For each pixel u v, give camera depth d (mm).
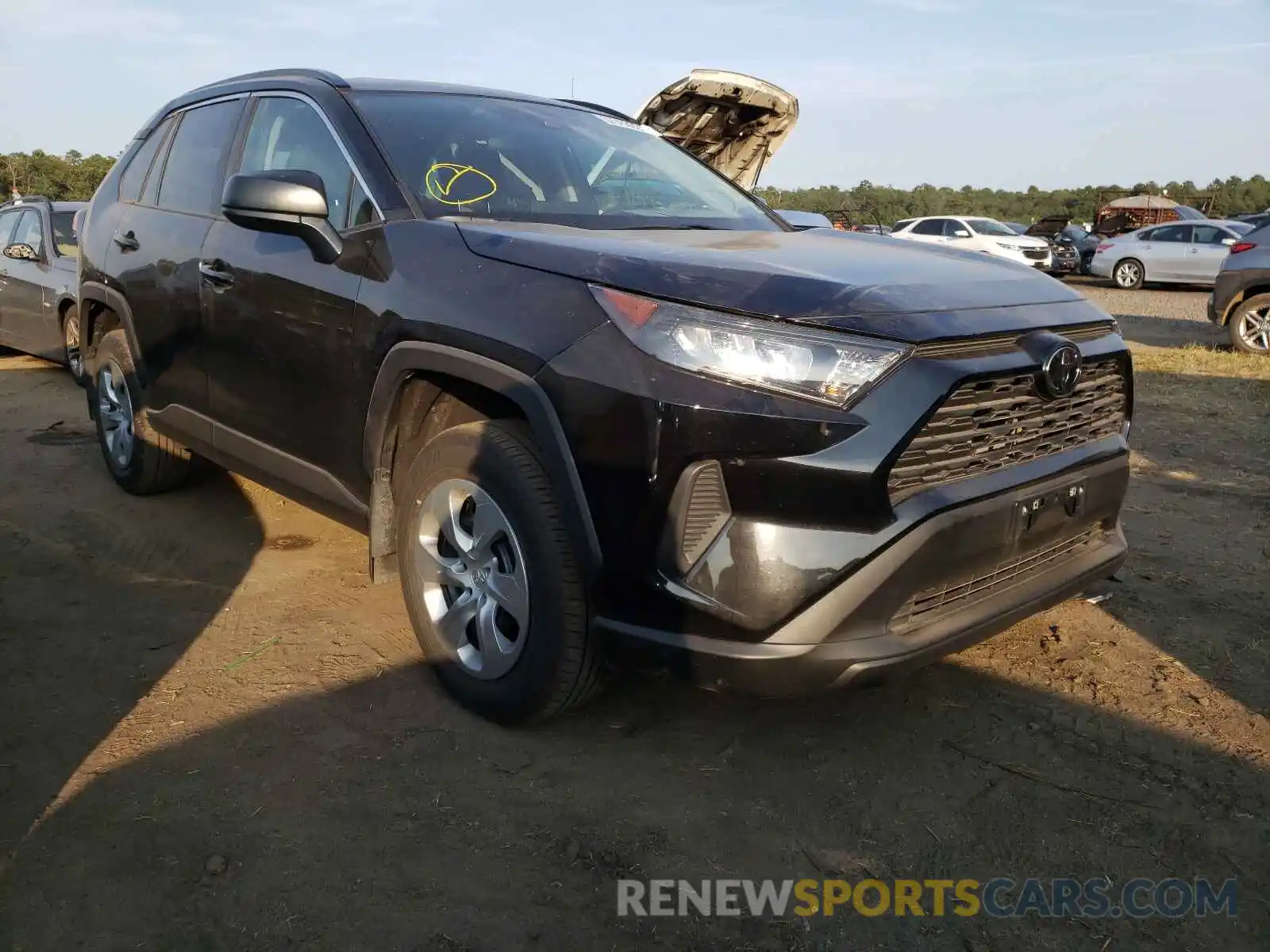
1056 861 2250
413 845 2238
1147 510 4723
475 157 3244
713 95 8766
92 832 2248
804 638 2156
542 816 2355
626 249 2471
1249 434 6379
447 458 2688
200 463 4578
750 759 2611
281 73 3727
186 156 4094
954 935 2025
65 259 7344
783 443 2102
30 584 3613
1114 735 2764
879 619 2209
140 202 4309
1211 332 12477
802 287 2215
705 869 2197
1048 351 2328
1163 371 8844
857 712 2859
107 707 2791
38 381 7645
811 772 2562
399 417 2842
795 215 11727
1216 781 2553
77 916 1992
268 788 2430
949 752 2668
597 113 4070
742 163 9945
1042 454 2527
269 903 2047
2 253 8086
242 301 3367
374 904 2055
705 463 2166
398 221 2914
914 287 2348
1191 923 2064
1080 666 3148
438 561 2797
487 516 2584
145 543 4070
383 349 2770
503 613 2688
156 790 2406
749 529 2146
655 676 2330
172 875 2119
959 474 2297
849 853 2264
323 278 3016
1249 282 9914
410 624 3189
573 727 2736
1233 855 2271
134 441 4410
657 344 2203
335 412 3018
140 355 4121
